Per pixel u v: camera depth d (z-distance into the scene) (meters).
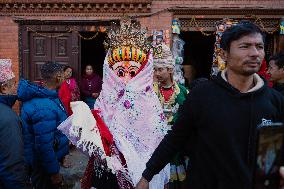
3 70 2.48
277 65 3.24
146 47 2.92
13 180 2.33
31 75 7.68
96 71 10.91
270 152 1.34
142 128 2.69
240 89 1.77
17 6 7.40
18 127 2.40
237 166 1.66
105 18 7.41
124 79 2.80
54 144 3.15
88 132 2.47
